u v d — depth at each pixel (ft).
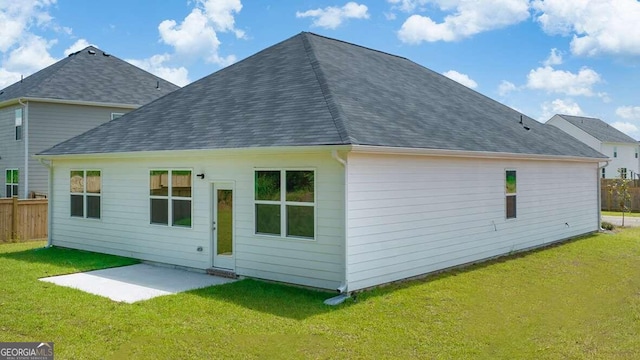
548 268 39.17
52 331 22.89
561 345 21.77
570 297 30.32
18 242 54.80
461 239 39.47
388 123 34.81
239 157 35.32
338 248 30.14
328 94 35.45
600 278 35.73
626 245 51.08
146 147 39.34
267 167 33.71
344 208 29.55
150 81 86.12
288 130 32.27
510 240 45.52
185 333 22.76
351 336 22.62
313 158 31.30
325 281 30.81
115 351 20.58
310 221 31.50
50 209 51.06
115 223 44.45
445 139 37.35
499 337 22.77
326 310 26.71
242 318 25.08
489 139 43.39
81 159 47.26
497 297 30.04
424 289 31.63
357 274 30.27
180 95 48.14
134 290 31.55
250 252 34.78
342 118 31.50
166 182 40.24
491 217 43.04
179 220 39.40
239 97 41.24
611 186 93.40
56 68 80.33
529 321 25.30
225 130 36.06
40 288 31.50
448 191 38.09
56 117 72.18
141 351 20.58
